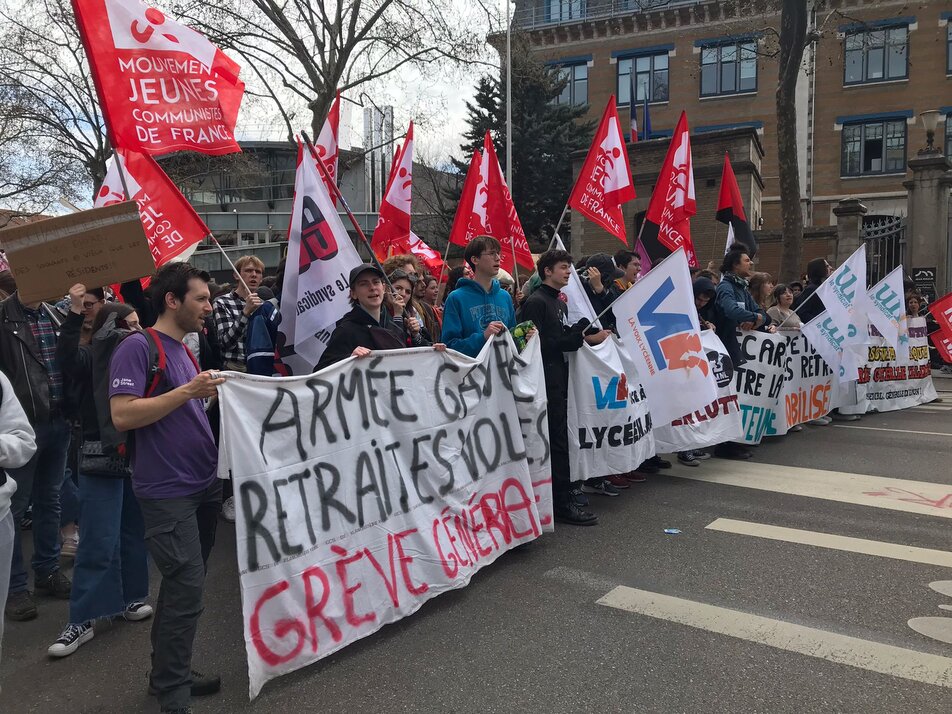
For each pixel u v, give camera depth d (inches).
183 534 109.3
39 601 162.6
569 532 194.4
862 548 180.1
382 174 1285.7
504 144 1060.5
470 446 167.8
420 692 117.5
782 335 302.7
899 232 666.2
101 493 137.7
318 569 127.3
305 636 123.2
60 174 923.4
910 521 201.0
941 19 1086.4
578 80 1296.8
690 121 1225.4
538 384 186.9
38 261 121.5
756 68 1183.6
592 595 153.9
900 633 135.6
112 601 139.6
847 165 1151.0
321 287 179.0
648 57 1254.3
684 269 230.7
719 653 128.7
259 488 120.0
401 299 202.7
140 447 109.9
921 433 326.0
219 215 1253.1
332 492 132.6
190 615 109.1
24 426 108.1
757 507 214.7
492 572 166.9
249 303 204.5
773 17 1093.1
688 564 170.7
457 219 300.8
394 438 148.1
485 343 177.2
